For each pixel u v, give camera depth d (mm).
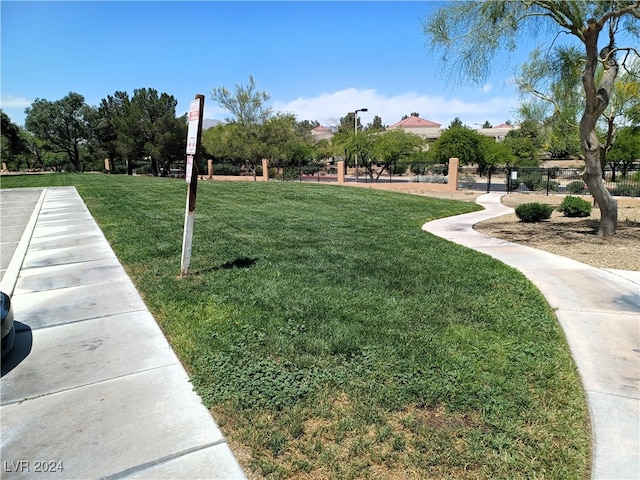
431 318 4289
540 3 8305
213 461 2377
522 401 2904
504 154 37875
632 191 19547
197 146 5477
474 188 26766
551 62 10633
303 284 5332
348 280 5500
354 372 3270
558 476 2246
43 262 6566
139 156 40125
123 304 4773
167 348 3725
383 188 26406
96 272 6020
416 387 3049
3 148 40906
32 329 4121
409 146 32312
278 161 42656
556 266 6469
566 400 2914
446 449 2445
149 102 39000
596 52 7984
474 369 3312
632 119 15750
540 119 16688
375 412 2791
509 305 4668
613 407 2836
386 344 3719
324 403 2898
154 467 2328
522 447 2465
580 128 8656
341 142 44938
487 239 8766
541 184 23625
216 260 6543
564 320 4309
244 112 38000
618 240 8516
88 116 48000
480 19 8523
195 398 2977
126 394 3023
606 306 4707
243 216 11305
